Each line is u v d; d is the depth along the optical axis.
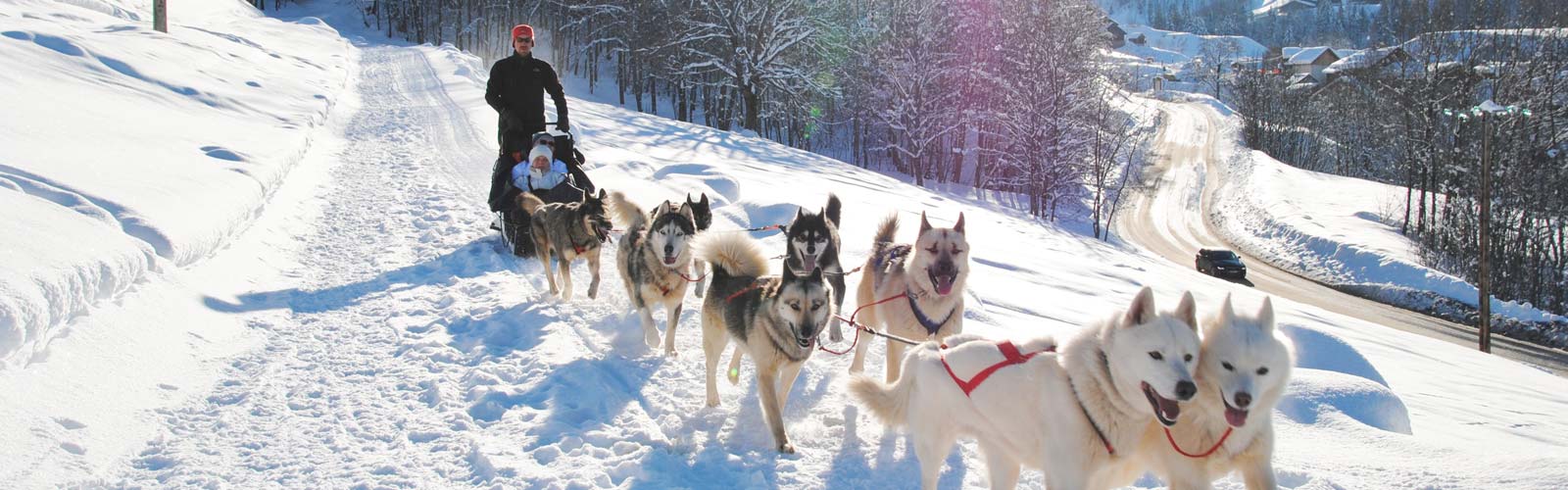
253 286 8.45
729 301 5.75
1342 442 5.25
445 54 45.94
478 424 5.33
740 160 27.92
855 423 5.58
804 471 4.84
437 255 10.17
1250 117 74.56
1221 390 3.52
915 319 6.33
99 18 28.14
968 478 4.77
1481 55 42.25
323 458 4.78
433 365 6.40
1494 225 37.56
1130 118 74.06
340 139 19.95
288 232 10.95
